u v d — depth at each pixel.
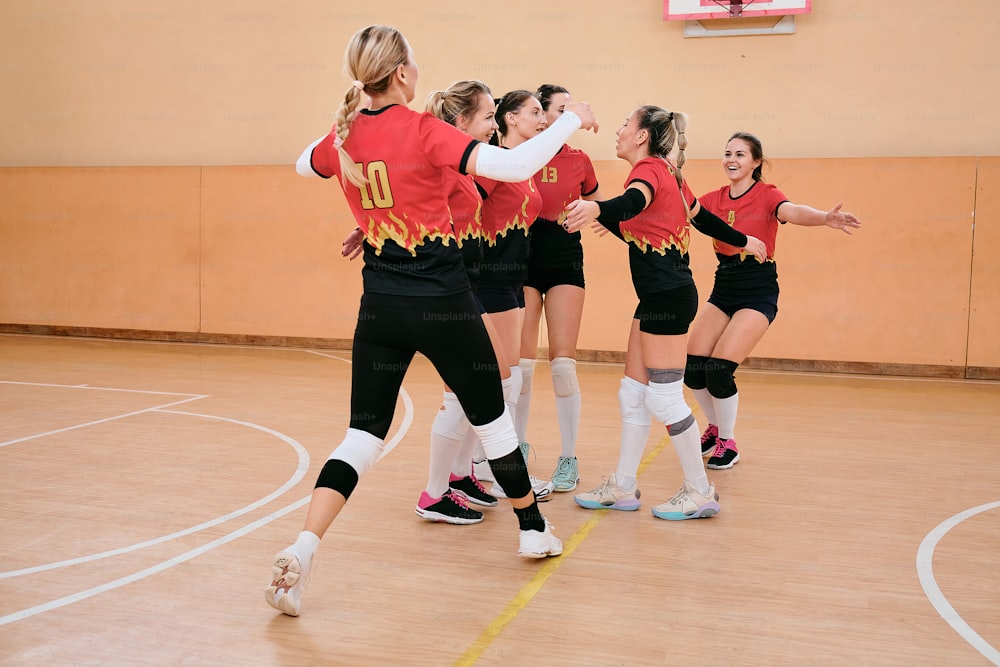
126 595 2.51
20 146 9.56
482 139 3.29
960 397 6.16
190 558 2.82
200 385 6.34
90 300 9.18
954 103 7.17
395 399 2.55
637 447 3.40
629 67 7.85
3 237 9.36
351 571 2.73
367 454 2.49
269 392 6.07
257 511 3.33
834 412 5.54
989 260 6.92
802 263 7.30
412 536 3.08
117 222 9.01
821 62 7.41
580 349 7.90
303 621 2.35
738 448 4.52
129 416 5.17
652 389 3.23
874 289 7.18
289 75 8.71
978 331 6.99
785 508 3.46
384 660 2.12
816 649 2.20
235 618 2.36
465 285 2.45
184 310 8.93
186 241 8.84
